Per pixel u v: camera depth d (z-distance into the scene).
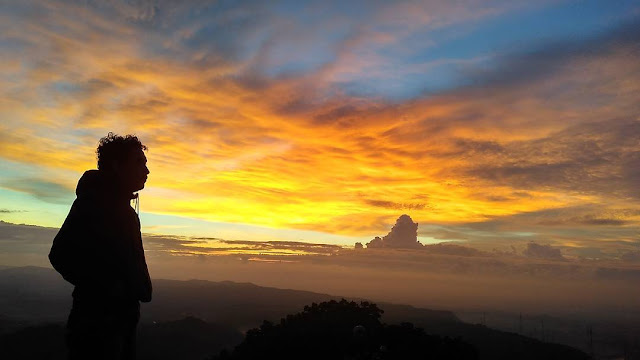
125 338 2.64
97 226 2.51
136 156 2.74
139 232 2.77
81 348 2.50
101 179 2.62
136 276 2.63
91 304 2.52
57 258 2.47
